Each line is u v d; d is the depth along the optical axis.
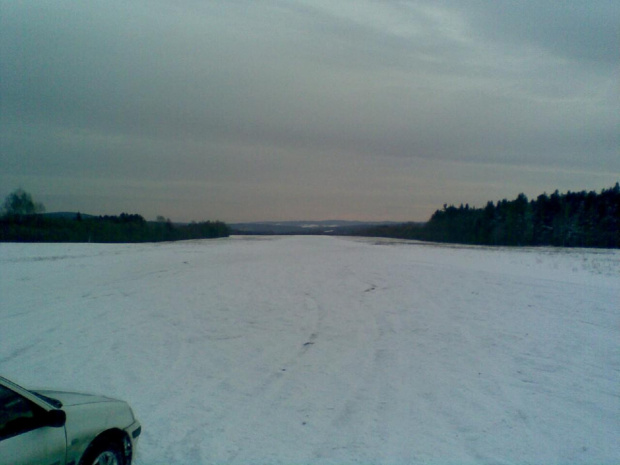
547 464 5.36
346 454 5.63
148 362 9.23
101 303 15.48
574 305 15.20
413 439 6.02
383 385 7.99
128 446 5.11
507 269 27.53
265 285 20.34
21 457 3.68
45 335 11.23
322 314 14.09
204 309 14.70
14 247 41.62
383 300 16.53
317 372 8.69
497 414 6.77
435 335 11.42
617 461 5.41
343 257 38.47
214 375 8.50
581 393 7.56
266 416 6.74
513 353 9.84
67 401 4.64
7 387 3.97
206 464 5.39
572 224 75.50
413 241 86.00
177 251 43.25
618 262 33.31
